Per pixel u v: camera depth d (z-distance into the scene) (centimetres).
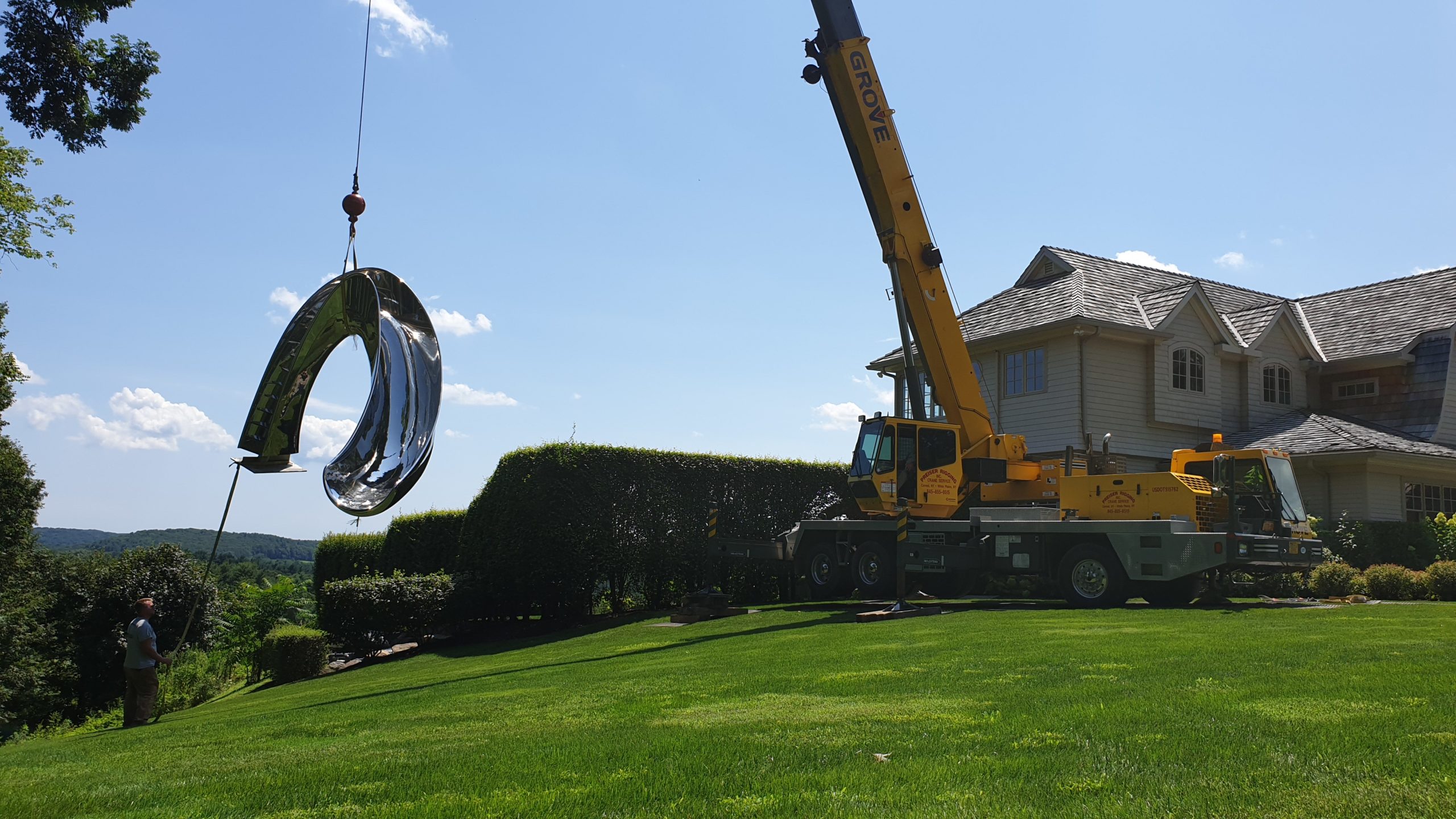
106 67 1581
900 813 410
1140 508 1553
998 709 652
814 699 750
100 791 575
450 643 1939
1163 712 601
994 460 1777
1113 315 2436
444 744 657
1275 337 2667
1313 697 627
